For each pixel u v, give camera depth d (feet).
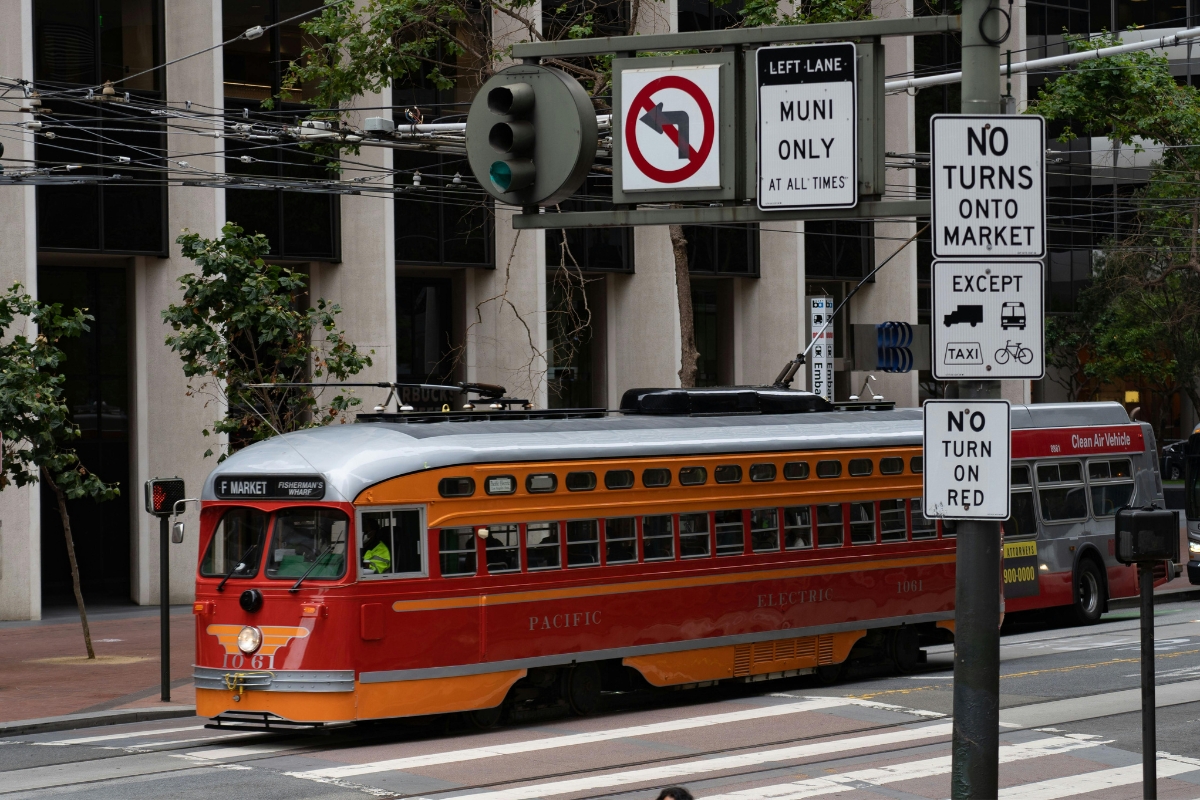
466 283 158.81
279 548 73.97
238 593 74.02
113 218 136.46
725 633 85.66
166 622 90.79
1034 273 39.63
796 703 84.28
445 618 74.38
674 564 83.71
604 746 71.10
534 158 46.47
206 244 110.73
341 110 107.65
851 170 44.16
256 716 73.92
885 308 199.72
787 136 44.75
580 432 82.23
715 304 186.60
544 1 149.28
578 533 79.97
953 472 39.81
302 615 72.28
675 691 90.43
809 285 196.75
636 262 171.73
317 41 146.61
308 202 145.48
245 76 143.54
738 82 46.16
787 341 182.91
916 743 71.61
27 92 104.83
